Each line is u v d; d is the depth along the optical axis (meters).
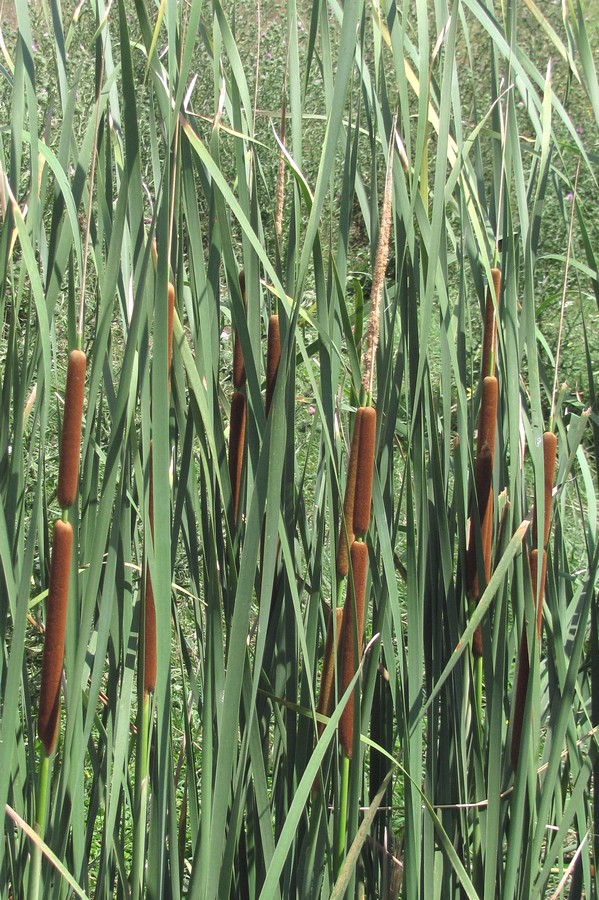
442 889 2.07
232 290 1.86
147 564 1.88
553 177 2.17
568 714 2.00
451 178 1.92
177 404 1.94
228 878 1.87
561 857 2.15
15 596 1.88
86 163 1.87
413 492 2.09
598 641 2.10
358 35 1.98
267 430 1.78
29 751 2.01
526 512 2.08
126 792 2.09
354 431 1.85
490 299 2.02
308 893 1.99
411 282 1.93
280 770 2.02
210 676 1.92
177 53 1.88
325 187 1.75
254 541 1.79
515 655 2.13
